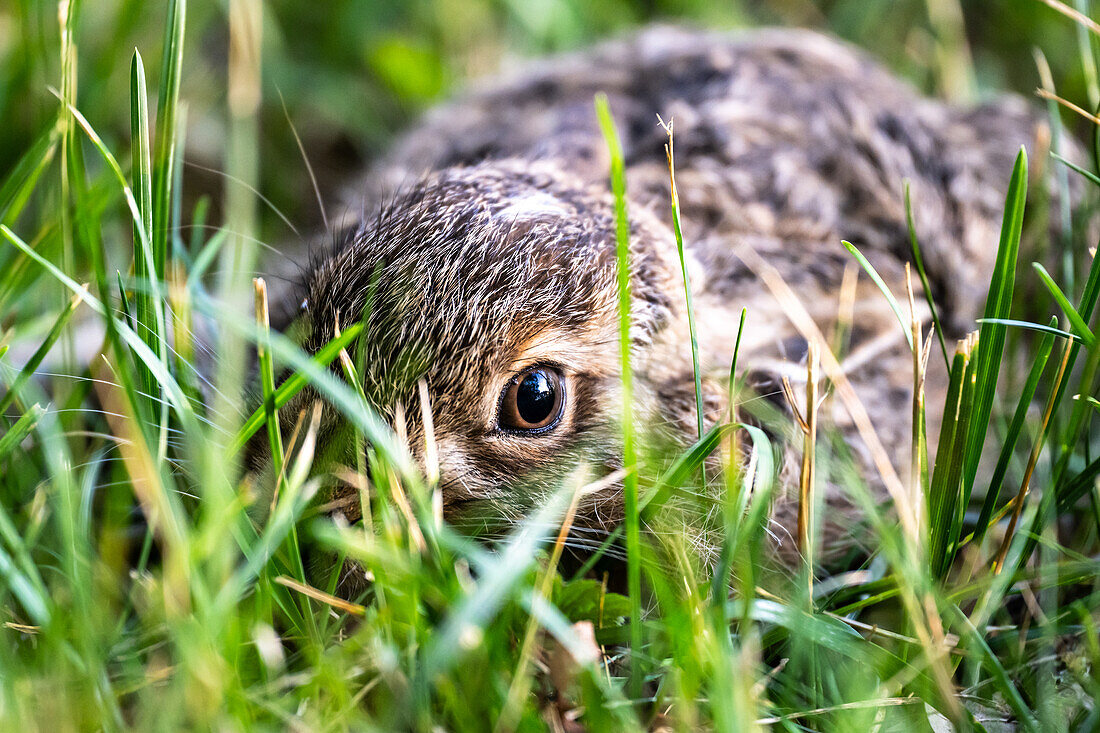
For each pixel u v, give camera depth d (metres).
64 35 4.94
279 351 3.66
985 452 5.60
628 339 3.72
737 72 6.89
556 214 4.66
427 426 3.91
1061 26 8.53
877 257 5.85
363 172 8.10
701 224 5.77
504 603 3.63
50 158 5.19
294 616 3.85
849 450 5.16
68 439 4.89
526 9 8.87
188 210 7.87
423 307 4.23
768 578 4.50
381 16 9.02
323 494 4.02
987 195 6.43
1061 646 4.29
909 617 4.01
